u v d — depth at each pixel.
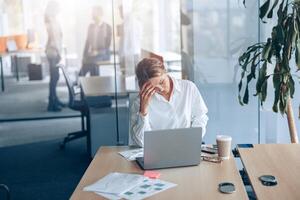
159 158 2.08
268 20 3.63
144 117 2.37
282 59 3.08
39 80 5.22
